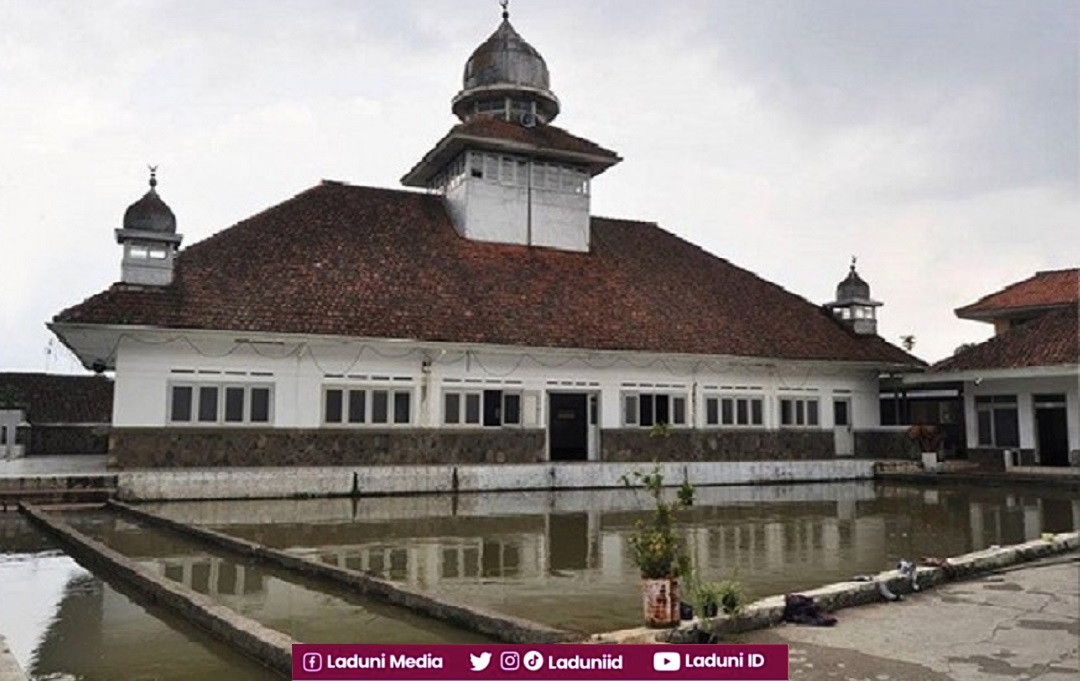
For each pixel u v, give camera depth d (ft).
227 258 68.59
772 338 84.74
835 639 20.27
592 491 65.41
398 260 74.74
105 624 23.44
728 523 45.09
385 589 25.46
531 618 23.11
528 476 65.87
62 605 25.90
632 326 77.66
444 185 87.15
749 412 83.51
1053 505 55.88
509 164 83.25
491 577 29.45
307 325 64.13
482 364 71.82
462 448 69.92
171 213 63.62
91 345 66.08
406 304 69.87
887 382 94.22
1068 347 77.51
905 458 87.56
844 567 31.07
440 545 37.04
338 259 72.23
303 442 65.16
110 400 105.29
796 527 43.37
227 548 35.81
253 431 63.77
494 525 44.14
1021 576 28.48
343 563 32.40
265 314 63.93
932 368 88.07
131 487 54.39
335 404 66.95
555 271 81.56
